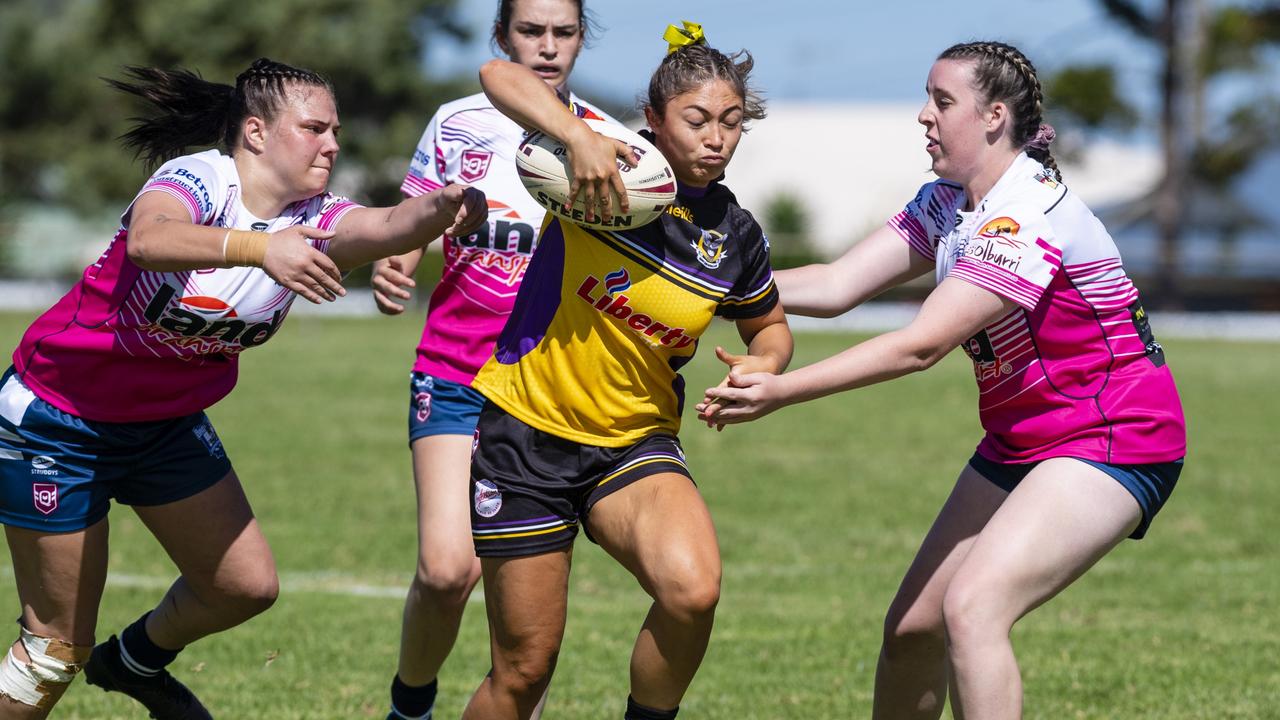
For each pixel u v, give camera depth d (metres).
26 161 186.75
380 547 33.06
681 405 15.40
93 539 16.06
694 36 14.80
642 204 13.85
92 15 187.88
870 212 196.25
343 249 15.16
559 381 14.62
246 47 183.88
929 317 14.66
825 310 17.11
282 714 19.83
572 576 30.94
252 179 15.52
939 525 15.98
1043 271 14.63
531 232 19.34
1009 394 15.40
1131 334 15.15
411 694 18.92
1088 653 23.86
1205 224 174.75
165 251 14.00
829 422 61.16
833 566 31.89
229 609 16.73
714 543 14.08
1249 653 23.80
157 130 16.80
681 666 14.18
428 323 19.75
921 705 16.22
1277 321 148.00
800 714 20.09
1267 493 42.75
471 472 15.06
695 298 14.48
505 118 19.73
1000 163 15.23
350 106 188.50
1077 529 14.41
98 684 17.36
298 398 65.38
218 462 16.66
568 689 21.50
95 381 15.77
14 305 145.88
